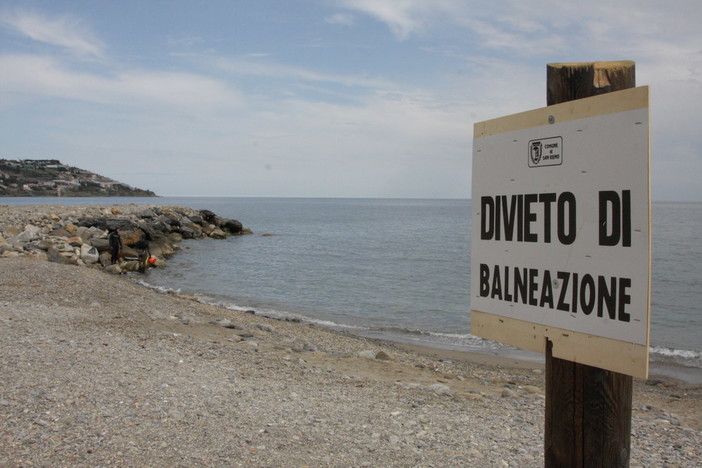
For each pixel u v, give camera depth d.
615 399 2.63
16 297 12.54
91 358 7.66
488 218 3.04
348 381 8.42
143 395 6.24
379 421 6.22
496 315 3.00
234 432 5.34
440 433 5.96
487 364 12.21
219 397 6.55
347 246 46.91
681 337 16.11
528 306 2.79
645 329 2.25
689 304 21.73
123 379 6.80
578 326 2.54
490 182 3.02
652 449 6.28
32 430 4.91
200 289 23.23
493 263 3.01
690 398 10.05
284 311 18.97
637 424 7.45
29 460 4.30
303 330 14.21
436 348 13.93
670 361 13.15
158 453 4.66
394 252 42.31
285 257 37.03
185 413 5.77
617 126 2.34
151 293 16.81
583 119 2.49
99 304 12.80
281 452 4.92
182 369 7.78
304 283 26.02
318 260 35.94
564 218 2.60
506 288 2.93
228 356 9.21
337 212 149.75
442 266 33.62
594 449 2.68
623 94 2.31
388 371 9.97
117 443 4.79
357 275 29.19
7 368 6.73
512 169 2.87
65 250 26.14
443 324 17.58
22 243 25.69
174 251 36.66
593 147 2.45
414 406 7.11
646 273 2.25
